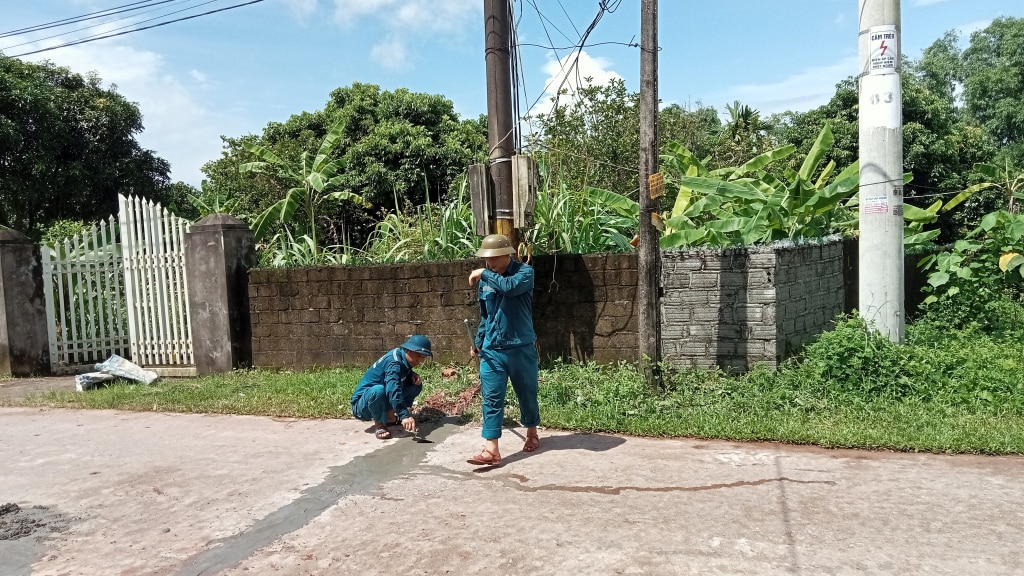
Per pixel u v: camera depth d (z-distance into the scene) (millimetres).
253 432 5754
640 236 5883
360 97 19422
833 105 20594
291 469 4738
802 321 6922
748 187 7953
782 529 3463
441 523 3705
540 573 3088
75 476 4758
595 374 6680
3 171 15234
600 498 3965
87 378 7883
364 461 4855
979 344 7141
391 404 5270
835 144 19344
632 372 6660
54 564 3387
